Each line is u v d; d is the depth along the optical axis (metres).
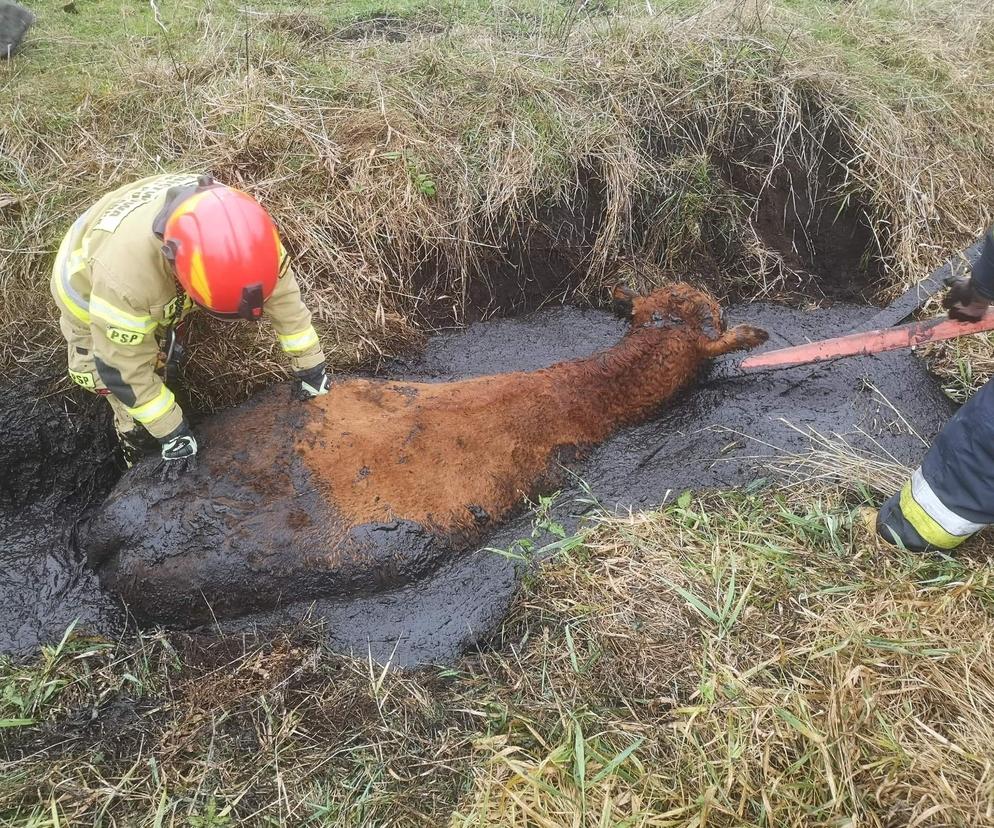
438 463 2.70
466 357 3.65
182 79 4.03
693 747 1.99
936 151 4.43
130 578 2.48
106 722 2.24
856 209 4.25
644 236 4.09
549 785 1.92
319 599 2.57
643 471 3.00
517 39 4.76
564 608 2.44
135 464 2.83
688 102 4.24
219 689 2.31
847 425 3.22
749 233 4.15
